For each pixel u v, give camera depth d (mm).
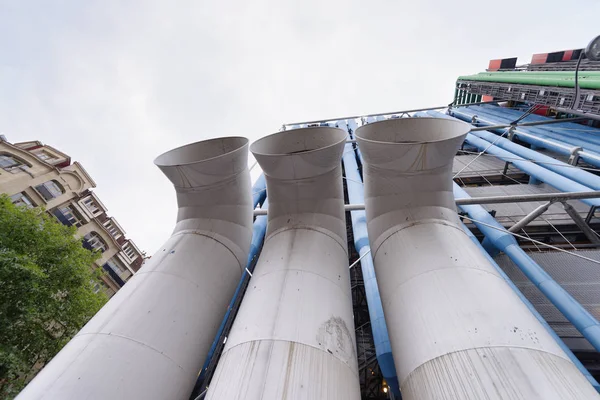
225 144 3793
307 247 2936
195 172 3252
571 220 6207
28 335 5250
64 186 13273
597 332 3414
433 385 1686
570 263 5195
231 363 1913
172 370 2311
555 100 8836
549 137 8758
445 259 2354
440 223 2775
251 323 2156
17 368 4688
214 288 3008
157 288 2658
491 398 1489
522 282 5215
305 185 3381
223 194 3529
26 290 4824
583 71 9141
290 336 1990
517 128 9945
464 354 1699
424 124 3199
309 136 3617
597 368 3977
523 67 15703
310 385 1738
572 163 7234
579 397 1468
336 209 3541
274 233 3365
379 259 2889
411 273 2369
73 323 6008
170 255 3043
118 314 2414
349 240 8180
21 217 5773
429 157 2771
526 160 7484
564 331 4383
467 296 2020
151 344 2297
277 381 1727
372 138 3289
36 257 5527
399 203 3002
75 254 6352
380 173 3053
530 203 6988
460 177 9188
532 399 1442
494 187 8055
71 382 1948
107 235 14750
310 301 2311
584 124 9695
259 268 2875
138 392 2055
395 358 2180
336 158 3295
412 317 2096
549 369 1579
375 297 4445
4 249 4902
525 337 1742
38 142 14406
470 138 10859
